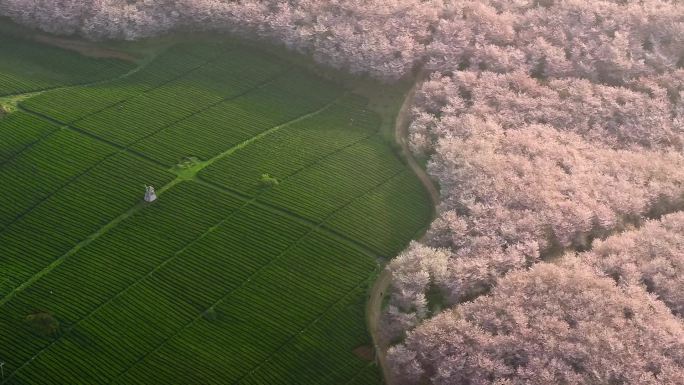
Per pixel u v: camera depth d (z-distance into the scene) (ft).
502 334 444.55
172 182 542.16
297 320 464.65
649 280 483.10
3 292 463.42
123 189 533.14
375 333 463.42
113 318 454.81
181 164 556.51
